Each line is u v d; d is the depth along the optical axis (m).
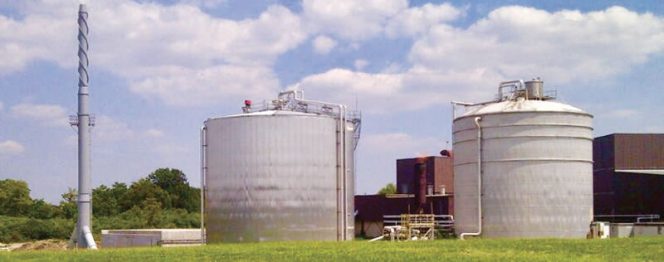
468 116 58.47
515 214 55.78
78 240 52.84
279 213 52.41
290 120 53.09
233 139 53.59
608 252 39.19
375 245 45.84
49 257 39.75
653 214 73.62
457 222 59.41
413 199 74.81
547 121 56.16
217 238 53.91
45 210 130.75
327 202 53.88
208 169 54.97
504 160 56.16
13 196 132.25
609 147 81.19
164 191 139.88
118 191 141.62
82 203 53.25
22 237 101.44
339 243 48.38
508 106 57.56
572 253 38.69
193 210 146.88
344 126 55.47
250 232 52.66
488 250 41.03
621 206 78.12
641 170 79.44
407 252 39.56
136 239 61.97
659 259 34.84
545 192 55.75
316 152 53.62
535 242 48.03
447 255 37.53
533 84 59.53
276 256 37.44
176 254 39.88
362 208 80.00
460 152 59.28
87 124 53.94
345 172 55.31
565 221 55.97
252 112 56.75
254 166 52.88
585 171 57.34
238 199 53.09
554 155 56.09
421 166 68.00
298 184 52.88
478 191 56.97
